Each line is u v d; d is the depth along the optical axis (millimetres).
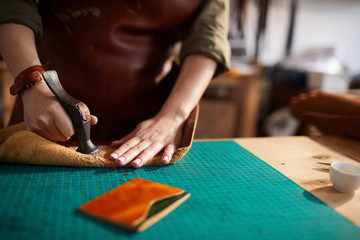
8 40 625
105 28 737
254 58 2861
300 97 1034
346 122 842
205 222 412
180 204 457
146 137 662
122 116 825
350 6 2979
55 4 744
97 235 373
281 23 2869
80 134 587
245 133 2410
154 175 568
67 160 573
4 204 432
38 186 496
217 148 740
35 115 584
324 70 2461
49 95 585
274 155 704
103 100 792
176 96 732
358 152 742
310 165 651
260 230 401
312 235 398
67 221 398
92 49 751
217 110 2385
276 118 2648
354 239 395
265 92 2914
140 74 801
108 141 748
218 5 798
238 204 467
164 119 704
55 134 589
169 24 789
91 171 572
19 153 570
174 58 944
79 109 559
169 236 377
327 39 3025
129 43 770
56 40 757
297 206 472
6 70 1685
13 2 644
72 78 764
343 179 517
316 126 950
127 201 439
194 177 565
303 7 2875
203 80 746
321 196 511
